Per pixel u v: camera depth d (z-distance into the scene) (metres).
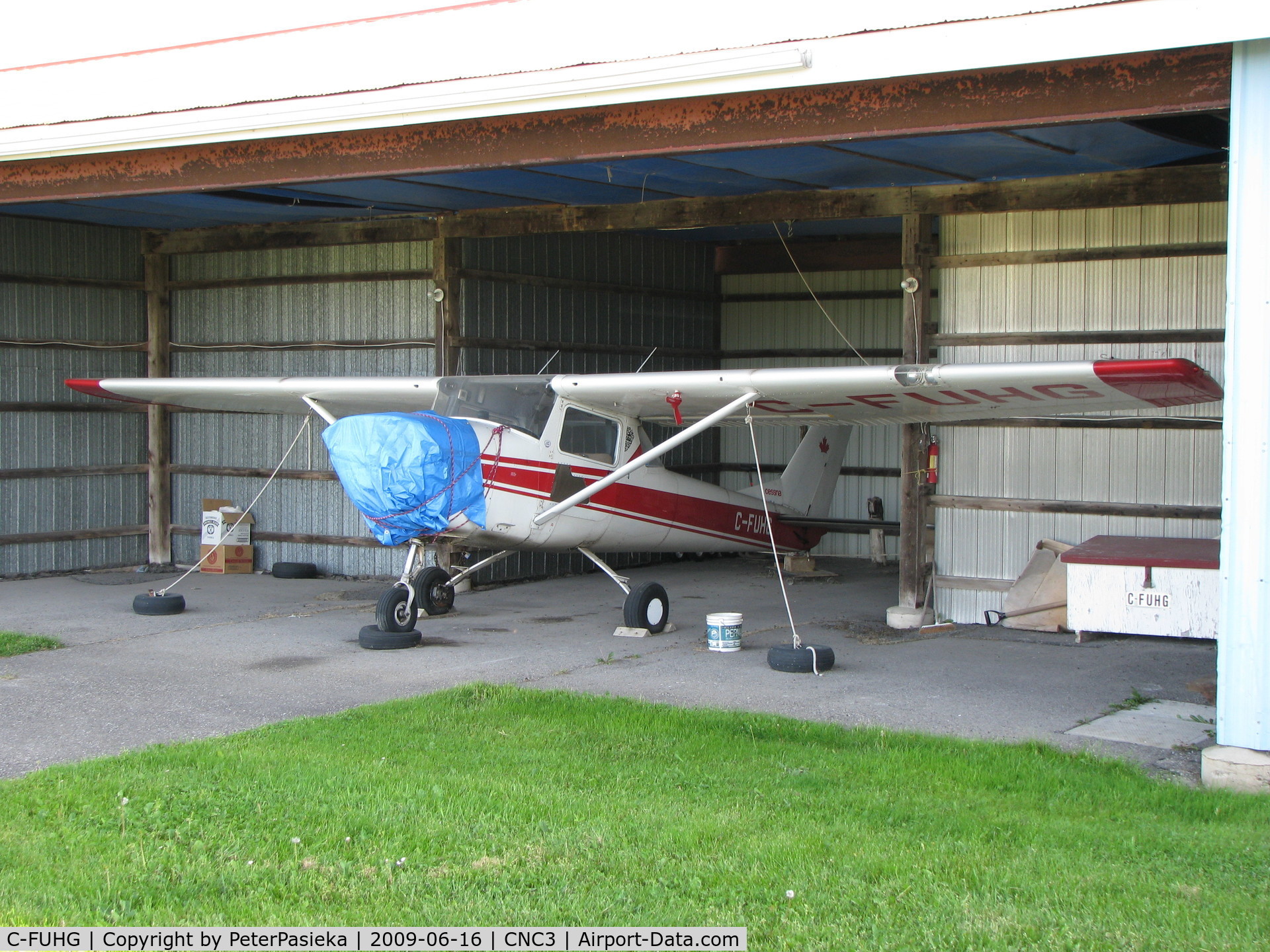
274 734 5.89
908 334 9.29
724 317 14.54
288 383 9.60
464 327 11.13
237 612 10.12
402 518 7.91
